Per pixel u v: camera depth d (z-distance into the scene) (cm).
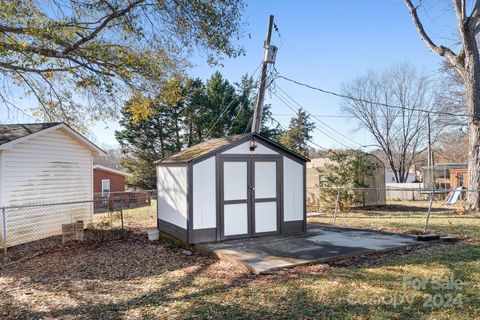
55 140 991
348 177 1436
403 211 1392
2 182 823
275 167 823
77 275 565
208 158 747
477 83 1309
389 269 525
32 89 1002
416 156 3538
